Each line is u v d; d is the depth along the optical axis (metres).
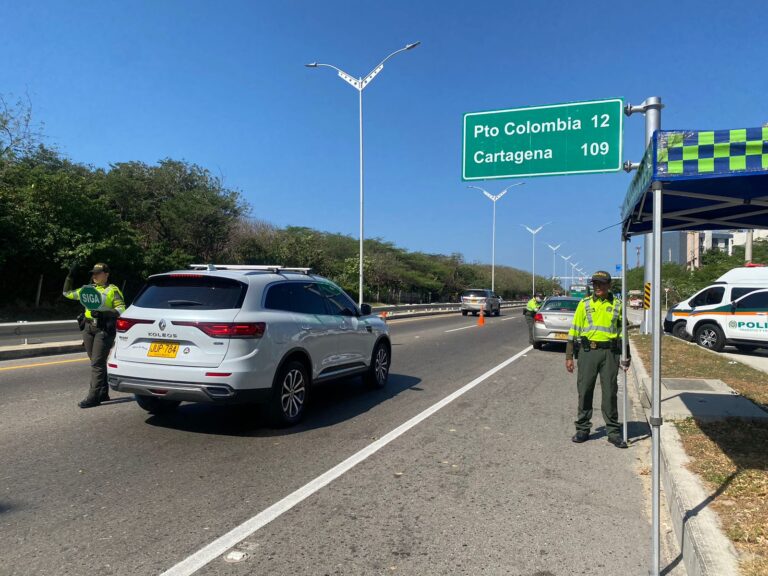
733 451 5.44
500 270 97.00
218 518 4.11
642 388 9.62
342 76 25.70
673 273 49.09
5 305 23.05
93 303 7.27
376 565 3.49
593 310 6.35
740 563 3.19
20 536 3.75
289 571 3.39
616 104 14.42
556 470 5.39
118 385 6.23
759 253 41.47
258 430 6.53
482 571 3.45
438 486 4.89
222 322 5.88
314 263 36.72
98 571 3.32
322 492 4.67
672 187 4.70
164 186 31.89
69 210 24.73
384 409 7.83
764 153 3.62
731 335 16.11
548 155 15.05
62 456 5.41
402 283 53.62
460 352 14.98
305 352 6.92
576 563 3.59
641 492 4.86
